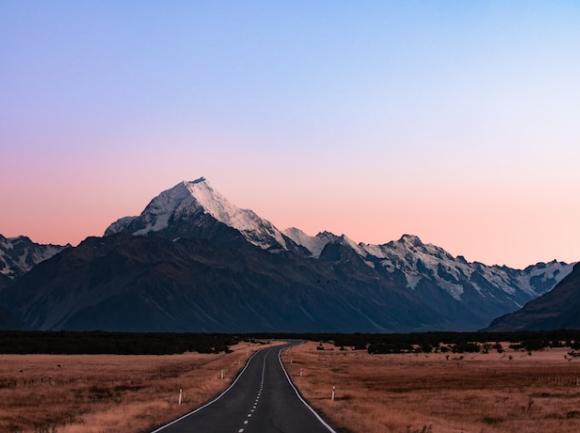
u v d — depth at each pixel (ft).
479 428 117.39
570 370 317.42
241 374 293.02
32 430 106.93
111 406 151.74
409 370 337.52
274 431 109.09
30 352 526.16
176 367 354.54
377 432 106.11
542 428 121.70
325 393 197.77
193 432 106.52
